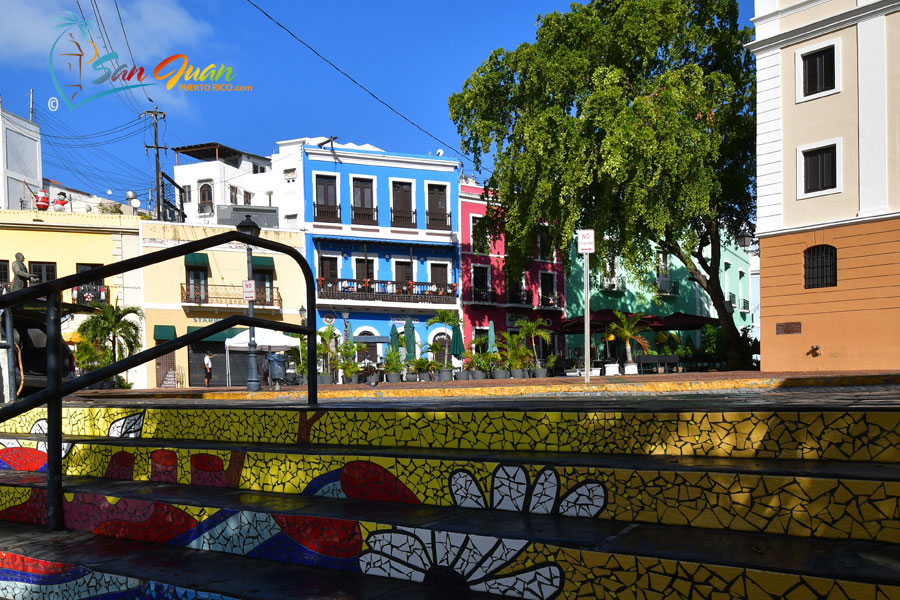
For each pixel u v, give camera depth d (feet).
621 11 72.08
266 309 117.50
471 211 134.21
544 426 9.59
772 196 65.46
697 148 69.77
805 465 7.34
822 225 61.31
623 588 6.12
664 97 68.03
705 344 111.65
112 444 12.05
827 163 62.03
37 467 12.73
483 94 82.58
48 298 9.85
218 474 10.64
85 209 161.89
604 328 91.25
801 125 63.26
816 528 6.49
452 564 7.07
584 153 70.69
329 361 89.92
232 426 12.54
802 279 63.00
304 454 9.84
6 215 105.70
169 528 9.07
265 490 10.14
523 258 94.58
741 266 175.52
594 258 81.46
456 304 129.70
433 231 129.90
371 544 7.58
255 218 130.00
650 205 70.03
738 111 82.33
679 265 151.53
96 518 9.76
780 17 64.64
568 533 6.92
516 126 78.38
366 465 9.30
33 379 24.76
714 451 8.39
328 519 7.87
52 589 8.29
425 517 7.86
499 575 6.79
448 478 8.71
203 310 115.24
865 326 58.75
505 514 8.02
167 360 112.27
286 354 93.66
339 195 124.77
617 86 69.82
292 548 8.09
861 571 5.28
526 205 79.61
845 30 60.18
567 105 76.69
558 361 100.73
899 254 56.70
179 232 114.42
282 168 158.61
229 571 7.73
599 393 37.11
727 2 80.02
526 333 86.58
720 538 6.57
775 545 6.23
